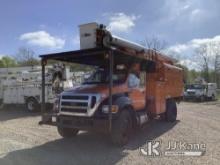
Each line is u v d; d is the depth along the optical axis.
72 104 7.30
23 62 51.75
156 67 10.06
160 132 9.60
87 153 6.86
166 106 11.73
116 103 7.21
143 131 9.74
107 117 6.96
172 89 12.02
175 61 12.90
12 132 9.45
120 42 7.37
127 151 7.06
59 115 7.50
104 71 8.56
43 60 8.04
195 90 29.78
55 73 14.35
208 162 6.21
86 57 8.09
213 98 32.59
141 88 9.03
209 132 9.66
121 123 7.34
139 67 8.97
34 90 15.38
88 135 8.92
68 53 7.56
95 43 7.17
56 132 9.46
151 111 9.82
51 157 6.48
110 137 7.37
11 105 17.34
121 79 8.16
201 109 19.28
